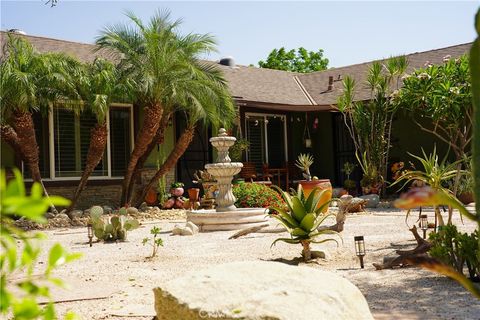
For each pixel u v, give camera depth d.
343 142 22.11
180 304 3.55
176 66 15.10
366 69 22.77
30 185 15.59
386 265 6.73
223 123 16.45
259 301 3.44
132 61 15.44
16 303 1.11
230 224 12.09
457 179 6.80
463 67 15.51
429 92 16.03
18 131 13.65
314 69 46.25
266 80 23.14
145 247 9.64
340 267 7.11
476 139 1.31
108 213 15.63
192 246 9.61
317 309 3.43
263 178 20.59
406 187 19.27
